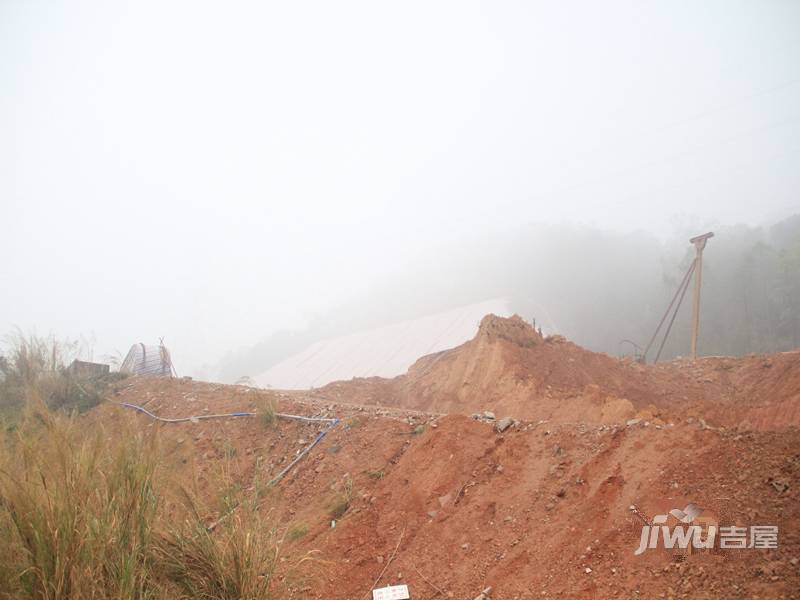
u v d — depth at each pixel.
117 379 13.83
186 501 4.82
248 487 7.84
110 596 3.42
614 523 4.63
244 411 10.16
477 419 8.03
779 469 4.31
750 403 13.20
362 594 5.09
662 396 14.21
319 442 8.55
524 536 5.14
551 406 10.71
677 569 3.90
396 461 7.43
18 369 12.27
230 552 4.20
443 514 5.87
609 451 5.68
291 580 5.09
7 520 3.53
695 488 4.55
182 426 9.98
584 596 4.09
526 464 6.20
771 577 3.43
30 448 3.89
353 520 6.24
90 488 3.84
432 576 5.09
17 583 3.33
